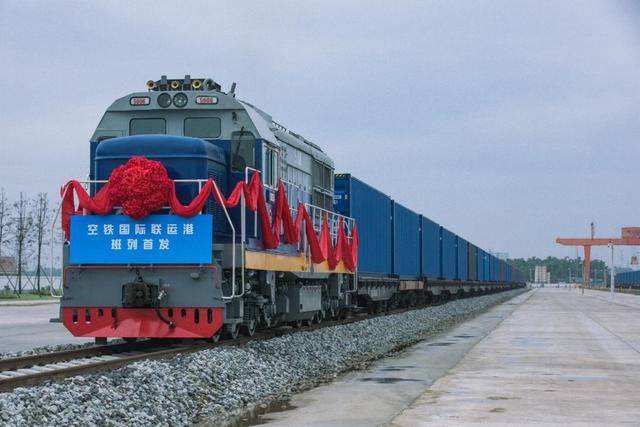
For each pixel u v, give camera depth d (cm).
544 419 922
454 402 1052
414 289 3722
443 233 4641
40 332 2272
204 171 1395
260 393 1176
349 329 2058
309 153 2009
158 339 1562
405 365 1577
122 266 1348
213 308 1316
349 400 1122
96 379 972
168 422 925
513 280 11506
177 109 1506
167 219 1339
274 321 1723
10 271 6400
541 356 1683
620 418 930
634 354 1727
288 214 1638
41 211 5681
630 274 12362
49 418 811
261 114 1700
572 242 16650
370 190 2795
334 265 2078
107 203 1347
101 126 1520
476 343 2058
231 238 1465
